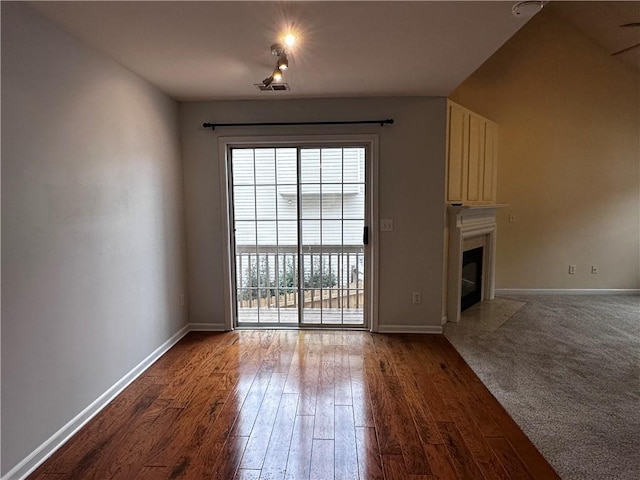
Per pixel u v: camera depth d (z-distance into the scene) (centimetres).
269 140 381
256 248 408
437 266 388
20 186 189
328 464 198
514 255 549
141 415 245
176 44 243
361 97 371
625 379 292
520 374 301
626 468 195
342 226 398
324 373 303
